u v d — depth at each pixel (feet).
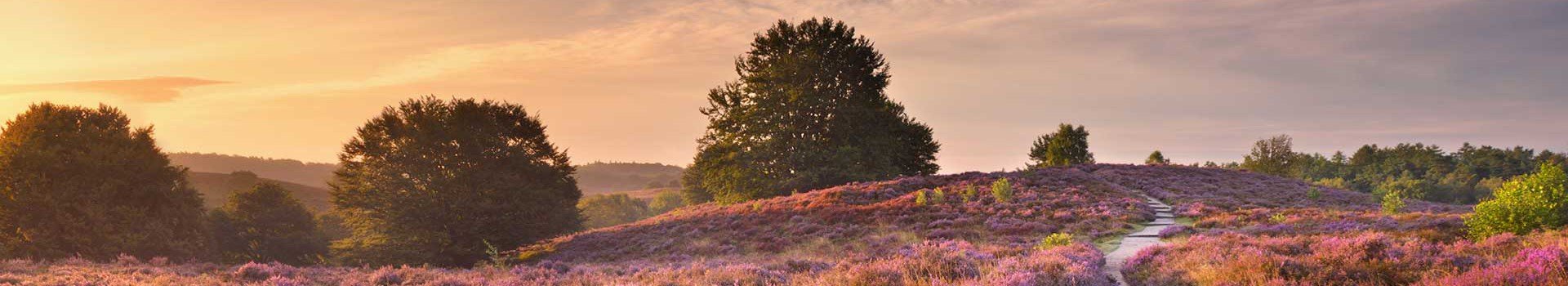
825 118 182.29
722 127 190.70
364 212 117.08
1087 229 86.22
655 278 51.31
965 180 140.46
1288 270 36.52
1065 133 241.76
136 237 111.14
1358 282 34.27
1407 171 504.02
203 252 132.67
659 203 351.25
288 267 60.85
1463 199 411.95
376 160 120.47
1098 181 142.92
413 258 109.81
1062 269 41.78
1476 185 464.65
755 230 102.37
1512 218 52.90
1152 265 46.44
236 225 164.96
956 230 88.79
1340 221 79.00
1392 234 64.03
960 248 60.44
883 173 180.14
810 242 90.12
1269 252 42.83
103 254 107.45
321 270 61.41
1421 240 51.44
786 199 131.23
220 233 160.86
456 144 120.06
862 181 173.99
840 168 172.65
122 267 60.39
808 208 114.62
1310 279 34.96
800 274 49.39
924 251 48.21
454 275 57.62
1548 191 52.39
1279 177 180.75
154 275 57.26
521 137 136.46
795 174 176.14
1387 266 36.45
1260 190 146.20
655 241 102.53
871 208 108.88
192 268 62.13
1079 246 56.85
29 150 110.22
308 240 174.50
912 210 105.81
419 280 53.52
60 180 112.57
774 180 175.22
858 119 181.88
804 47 188.75
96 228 107.86
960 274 41.39
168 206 125.70
